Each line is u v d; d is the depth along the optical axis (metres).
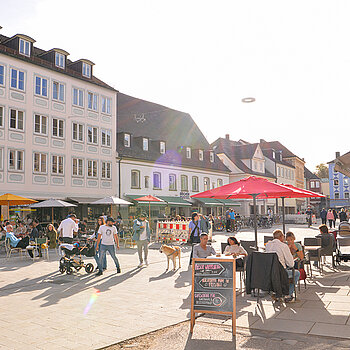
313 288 9.10
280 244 7.94
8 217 25.08
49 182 28.41
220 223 33.22
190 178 41.97
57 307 7.91
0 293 9.41
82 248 12.16
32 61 27.69
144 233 13.54
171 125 45.69
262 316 6.86
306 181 84.38
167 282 10.52
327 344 5.35
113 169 33.38
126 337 5.96
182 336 5.96
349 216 35.97
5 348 5.54
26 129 27.19
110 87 33.94
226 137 62.12
